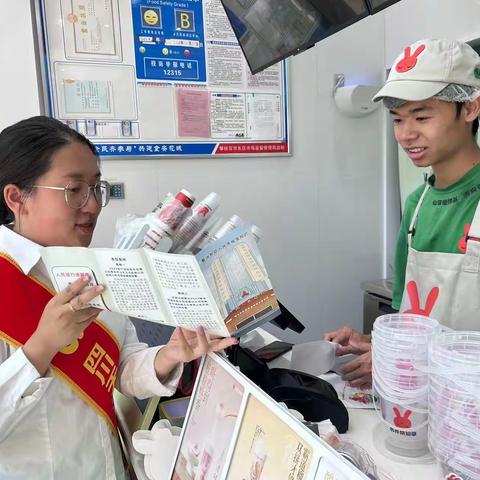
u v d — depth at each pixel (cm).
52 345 79
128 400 121
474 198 123
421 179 223
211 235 104
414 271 138
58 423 87
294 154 233
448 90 113
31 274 89
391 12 232
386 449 84
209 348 81
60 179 85
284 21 144
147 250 67
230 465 68
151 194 210
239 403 71
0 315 83
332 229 246
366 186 250
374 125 246
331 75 234
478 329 121
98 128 199
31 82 189
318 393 92
